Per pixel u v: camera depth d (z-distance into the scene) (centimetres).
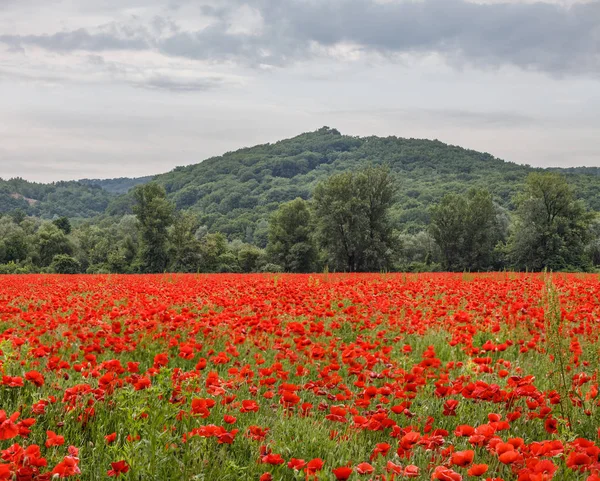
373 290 1553
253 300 1212
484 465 378
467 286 1714
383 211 7550
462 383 604
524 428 546
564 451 434
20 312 1112
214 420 516
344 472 387
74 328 924
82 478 420
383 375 646
